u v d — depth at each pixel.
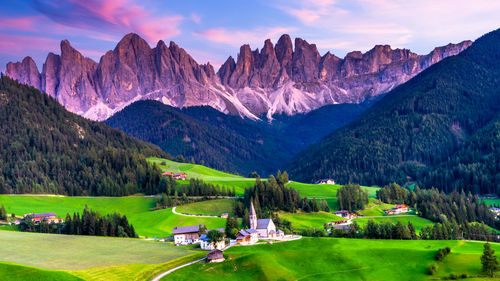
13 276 113.25
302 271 138.38
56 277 116.88
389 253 150.25
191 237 183.25
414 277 133.38
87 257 147.50
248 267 137.62
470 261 139.75
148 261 144.00
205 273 132.88
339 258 146.25
